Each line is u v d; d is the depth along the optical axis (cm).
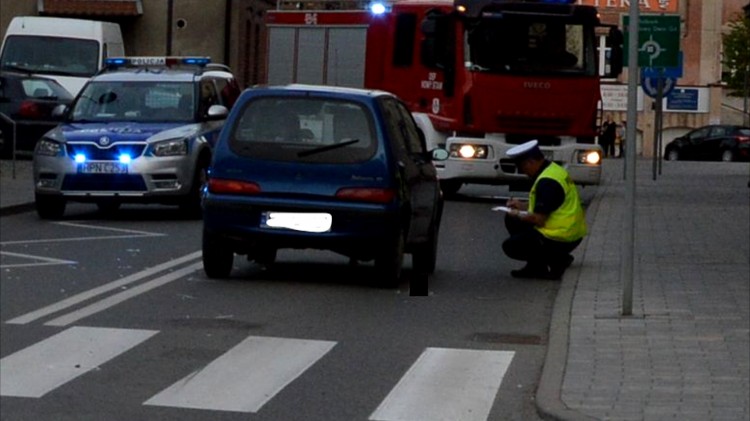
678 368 1530
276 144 2105
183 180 3073
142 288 2102
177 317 1861
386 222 2080
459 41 3578
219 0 7238
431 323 1864
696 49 9694
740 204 3800
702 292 2102
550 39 3572
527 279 2305
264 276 2245
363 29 4266
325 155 2094
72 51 5569
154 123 3158
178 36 7250
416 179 2217
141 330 1762
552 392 1405
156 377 1492
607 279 2242
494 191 4362
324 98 2127
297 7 4425
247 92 2147
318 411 1353
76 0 7212
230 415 1330
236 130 2122
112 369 1530
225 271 2202
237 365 1562
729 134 8588
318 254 2547
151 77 3288
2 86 5053
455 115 3588
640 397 1381
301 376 1513
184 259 2438
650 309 1931
